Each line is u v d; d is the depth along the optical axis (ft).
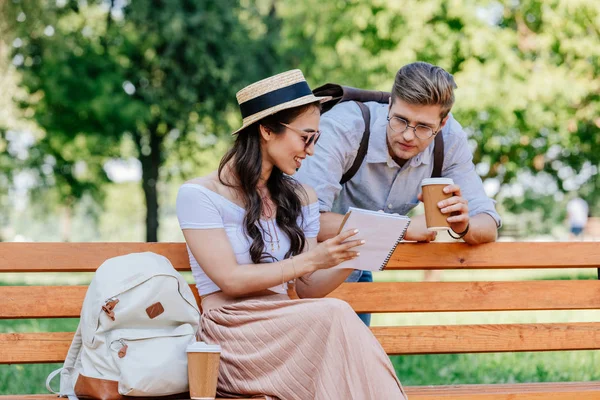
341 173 13.56
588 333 13.89
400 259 13.34
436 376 19.88
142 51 65.26
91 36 66.28
